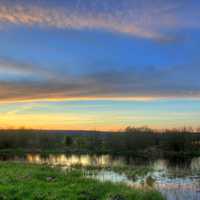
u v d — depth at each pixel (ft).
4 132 216.13
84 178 48.73
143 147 191.52
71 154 166.91
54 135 226.79
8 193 33.06
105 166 88.43
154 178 65.05
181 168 86.22
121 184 47.26
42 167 65.98
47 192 34.47
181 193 48.21
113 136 198.70
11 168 59.11
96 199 33.94
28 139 216.54
